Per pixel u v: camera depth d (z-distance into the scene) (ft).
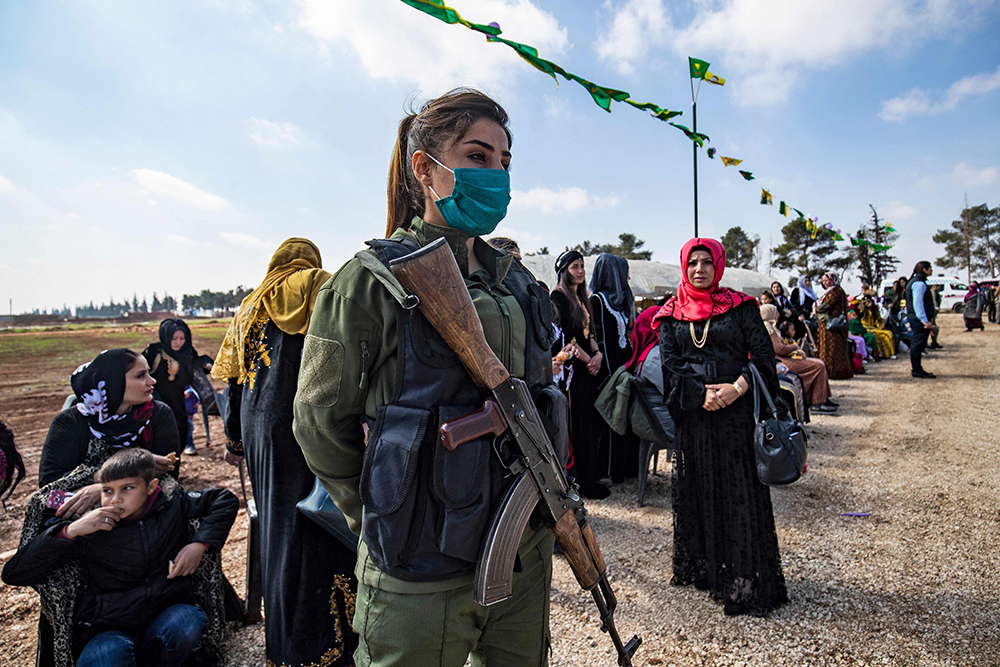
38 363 48.32
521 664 4.28
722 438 8.32
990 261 187.21
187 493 7.39
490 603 3.45
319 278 6.34
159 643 6.56
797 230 139.13
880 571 9.36
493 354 3.71
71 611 6.50
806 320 32.63
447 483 3.43
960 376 28.45
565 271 13.43
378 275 3.54
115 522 6.45
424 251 3.43
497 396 3.68
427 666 3.64
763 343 8.10
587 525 4.30
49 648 6.62
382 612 3.63
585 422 13.55
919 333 28.94
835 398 25.13
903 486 13.42
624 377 12.54
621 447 14.69
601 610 4.52
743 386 7.97
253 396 6.52
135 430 7.27
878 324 38.73
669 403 8.90
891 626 7.81
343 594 6.57
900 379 29.12
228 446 7.65
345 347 3.65
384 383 3.72
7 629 8.47
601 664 7.29
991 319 68.03
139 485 6.51
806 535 10.97
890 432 18.61
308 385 3.78
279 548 6.35
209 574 7.39
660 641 7.73
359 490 3.83
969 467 14.51
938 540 10.42
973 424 18.81
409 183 4.44
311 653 6.41
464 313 3.55
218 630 7.41
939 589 8.70
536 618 4.31
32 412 27.17
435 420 3.52
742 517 8.15
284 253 7.01
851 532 11.01
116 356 7.06
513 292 4.33
